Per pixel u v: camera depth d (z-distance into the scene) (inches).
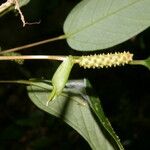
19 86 37.8
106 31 13.2
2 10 14.0
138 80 31.2
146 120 31.4
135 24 12.8
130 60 11.8
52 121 31.7
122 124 31.2
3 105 37.4
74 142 31.8
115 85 31.0
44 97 14.6
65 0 29.0
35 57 11.8
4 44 30.9
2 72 32.9
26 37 31.0
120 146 11.9
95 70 29.4
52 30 29.8
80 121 14.3
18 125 31.4
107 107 31.9
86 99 14.2
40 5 28.1
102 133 13.9
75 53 21.0
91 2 13.7
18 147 33.2
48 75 16.3
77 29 13.6
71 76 22.4
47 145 31.3
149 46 27.1
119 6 13.1
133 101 32.2
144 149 30.4
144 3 12.8
